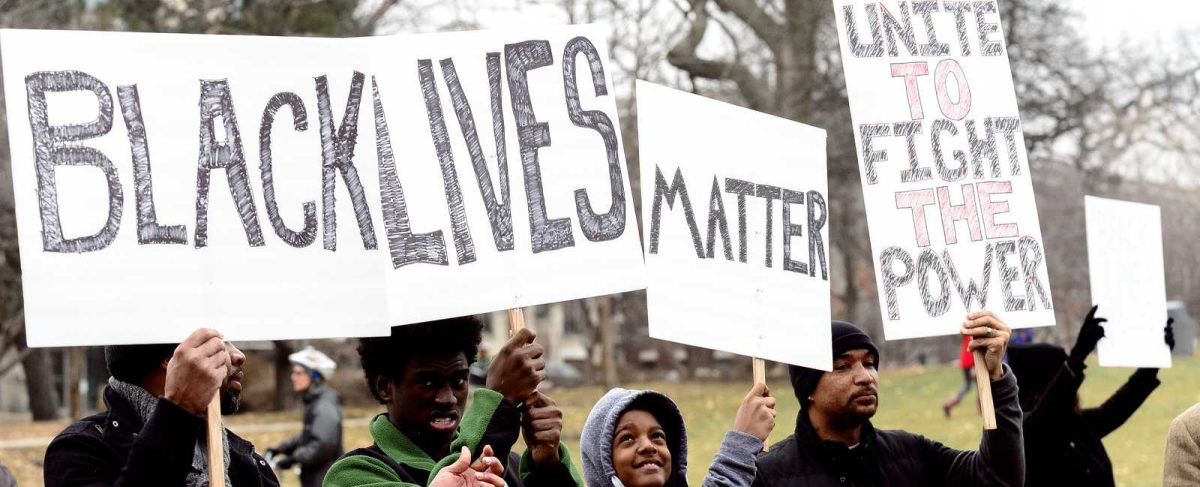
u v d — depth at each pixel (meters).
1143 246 6.87
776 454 5.29
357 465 4.49
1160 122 38.78
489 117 4.79
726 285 5.07
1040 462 6.42
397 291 4.57
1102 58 32.56
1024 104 31.22
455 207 4.69
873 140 5.66
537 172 4.80
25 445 24.73
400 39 4.73
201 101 4.16
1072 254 41.16
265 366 32.91
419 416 4.57
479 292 4.67
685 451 4.85
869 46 5.73
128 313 3.96
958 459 5.43
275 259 4.17
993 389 5.39
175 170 4.09
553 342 66.75
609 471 4.66
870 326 51.19
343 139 4.31
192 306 4.05
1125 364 6.69
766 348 5.10
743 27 32.41
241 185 4.16
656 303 4.91
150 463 3.64
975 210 5.73
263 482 4.52
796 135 5.32
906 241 5.61
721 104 5.18
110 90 4.04
